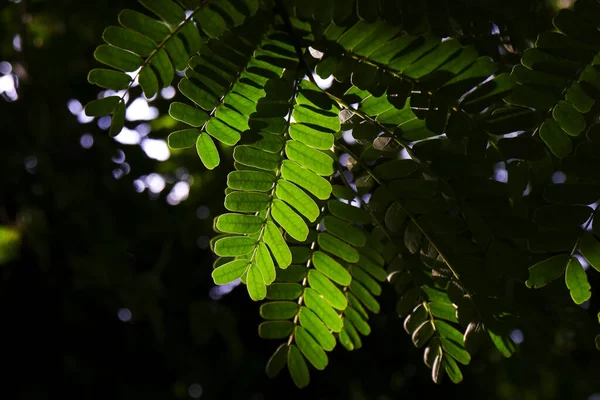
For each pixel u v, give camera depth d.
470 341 0.71
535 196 0.71
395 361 1.39
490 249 0.69
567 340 1.09
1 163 1.27
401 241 0.72
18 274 1.29
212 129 0.68
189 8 0.65
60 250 1.31
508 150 0.68
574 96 0.67
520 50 0.68
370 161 0.71
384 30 0.66
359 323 0.75
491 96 0.67
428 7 0.66
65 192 1.28
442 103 0.67
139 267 1.37
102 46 0.66
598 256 0.68
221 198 1.21
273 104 0.68
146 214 1.32
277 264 0.72
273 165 0.69
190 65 0.67
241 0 0.66
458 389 1.47
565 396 1.72
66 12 1.13
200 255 1.38
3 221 1.26
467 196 0.69
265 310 0.74
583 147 0.68
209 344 1.43
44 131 1.25
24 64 1.18
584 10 0.67
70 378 1.34
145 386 1.44
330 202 0.72
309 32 0.67
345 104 0.68
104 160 1.24
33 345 1.31
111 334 1.38
